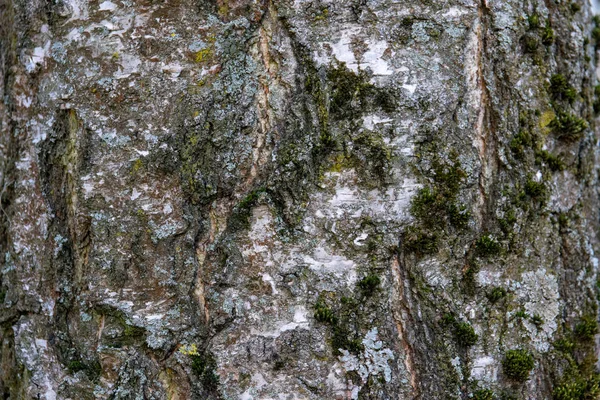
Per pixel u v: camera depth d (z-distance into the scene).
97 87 0.67
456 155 0.66
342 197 0.66
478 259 0.67
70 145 0.68
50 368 0.68
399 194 0.66
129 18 0.67
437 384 0.66
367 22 0.67
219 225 0.67
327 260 0.66
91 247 0.67
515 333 0.67
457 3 0.67
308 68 0.67
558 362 0.68
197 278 0.67
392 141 0.66
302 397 0.66
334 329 0.66
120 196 0.67
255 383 0.66
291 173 0.67
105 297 0.67
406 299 0.66
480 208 0.67
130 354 0.67
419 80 0.66
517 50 0.68
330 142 0.66
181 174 0.67
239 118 0.67
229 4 0.67
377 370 0.66
